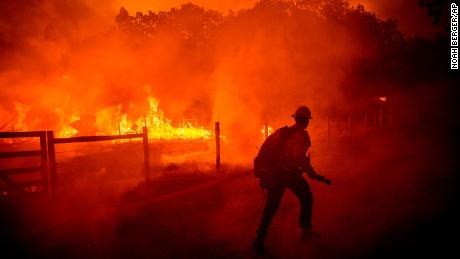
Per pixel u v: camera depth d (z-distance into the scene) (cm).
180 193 552
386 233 435
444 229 439
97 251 409
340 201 581
